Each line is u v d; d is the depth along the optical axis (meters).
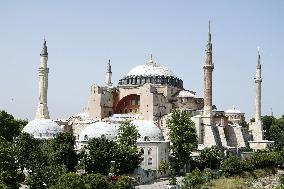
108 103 188.38
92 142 124.44
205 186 127.06
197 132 172.88
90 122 173.62
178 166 145.50
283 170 165.25
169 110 187.62
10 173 97.38
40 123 154.88
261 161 157.62
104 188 96.81
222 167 147.25
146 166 142.25
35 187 100.19
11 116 176.00
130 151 126.25
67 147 121.75
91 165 119.88
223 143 178.00
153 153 142.75
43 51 180.62
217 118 186.62
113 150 122.44
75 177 91.44
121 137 135.38
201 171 148.25
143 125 149.12
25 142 123.38
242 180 140.88
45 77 179.75
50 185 98.88
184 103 188.62
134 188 113.19
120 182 102.50
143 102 178.50
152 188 120.06
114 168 120.38
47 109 179.38
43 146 131.00
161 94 183.75
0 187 86.38
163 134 166.25
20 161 118.56
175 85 199.25
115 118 180.38
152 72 199.25
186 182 125.56
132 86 190.00
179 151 145.00
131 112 189.12
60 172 105.75
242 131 198.00
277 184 138.12
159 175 140.75
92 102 185.38
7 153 100.00
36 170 107.81
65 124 177.12
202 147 170.00
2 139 112.69
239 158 167.75
